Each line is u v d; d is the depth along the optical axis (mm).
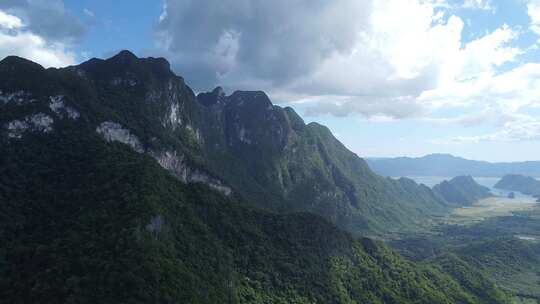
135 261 109125
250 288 146750
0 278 108250
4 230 124125
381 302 177125
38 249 114750
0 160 147000
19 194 138250
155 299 104438
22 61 174500
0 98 161000
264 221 182250
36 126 161125
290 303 150500
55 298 100438
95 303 100000
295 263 167750
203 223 158125
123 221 120938
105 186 137500
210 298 122250
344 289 171500
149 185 140375
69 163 153500
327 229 195000
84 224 122375
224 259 146500
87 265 108312
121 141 182875
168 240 129000
